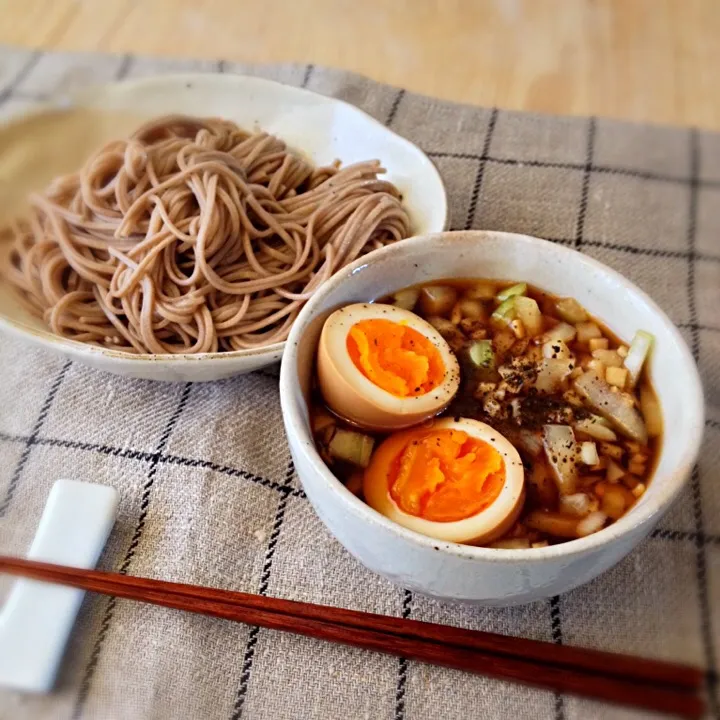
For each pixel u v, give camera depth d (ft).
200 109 1.32
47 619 0.82
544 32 1.59
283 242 1.24
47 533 0.88
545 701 0.82
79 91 1.26
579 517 0.81
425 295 0.96
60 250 1.19
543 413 0.89
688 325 1.15
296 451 0.76
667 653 0.83
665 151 1.38
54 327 1.11
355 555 0.81
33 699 0.80
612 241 1.26
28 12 1.58
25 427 1.02
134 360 0.95
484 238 0.93
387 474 0.82
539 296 0.97
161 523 0.93
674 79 1.51
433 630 0.81
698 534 0.94
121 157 1.19
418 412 0.85
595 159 1.36
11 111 1.25
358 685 0.83
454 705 0.82
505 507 0.79
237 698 0.82
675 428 0.81
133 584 0.84
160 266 1.13
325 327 0.86
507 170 1.35
